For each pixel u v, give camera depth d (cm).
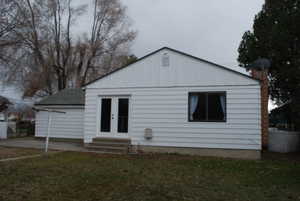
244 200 521
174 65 1179
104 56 2977
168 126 1164
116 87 1257
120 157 1024
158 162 927
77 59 2958
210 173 768
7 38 2030
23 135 2125
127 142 1199
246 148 1059
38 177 655
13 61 2183
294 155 1167
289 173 781
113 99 1266
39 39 2605
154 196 530
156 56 1209
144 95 1209
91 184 605
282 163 950
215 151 1095
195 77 1146
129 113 1227
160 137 1170
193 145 1125
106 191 555
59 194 528
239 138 1070
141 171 764
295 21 1606
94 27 3012
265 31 1816
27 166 785
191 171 788
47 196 513
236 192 574
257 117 1057
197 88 1139
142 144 1192
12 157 952
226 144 1084
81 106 1576
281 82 1694
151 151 1178
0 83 2333
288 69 1598
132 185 605
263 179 704
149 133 1177
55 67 2823
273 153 1232
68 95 1758
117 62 2941
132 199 508
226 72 1105
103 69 2945
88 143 1265
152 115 1190
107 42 2998
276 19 1773
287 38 1638
